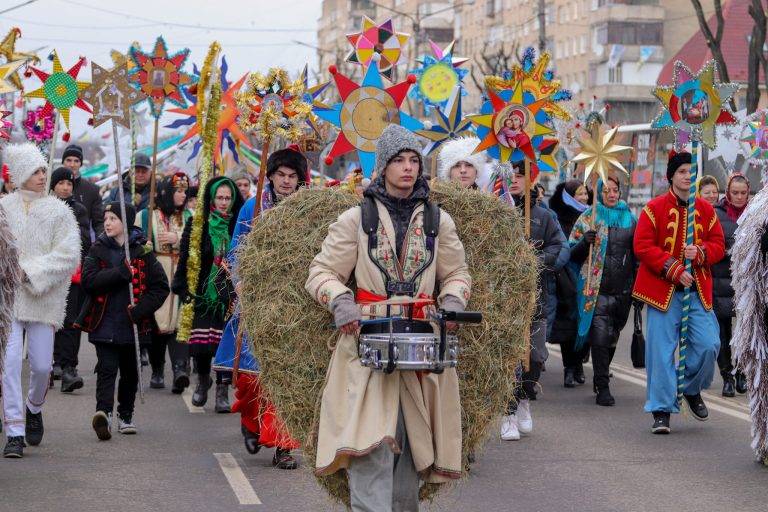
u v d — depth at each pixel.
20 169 8.52
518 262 6.02
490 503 7.18
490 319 5.93
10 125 9.78
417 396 5.42
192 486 7.55
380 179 5.56
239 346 7.72
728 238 11.97
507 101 8.96
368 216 5.49
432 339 5.29
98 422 8.88
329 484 5.74
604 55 70.88
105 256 9.14
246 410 8.30
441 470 5.50
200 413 10.40
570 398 11.47
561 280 11.60
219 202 10.20
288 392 5.80
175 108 14.73
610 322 11.03
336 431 5.43
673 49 71.19
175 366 11.59
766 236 8.20
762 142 16.36
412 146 5.46
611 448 8.91
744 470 8.16
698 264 9.53
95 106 10.01
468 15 90.69
